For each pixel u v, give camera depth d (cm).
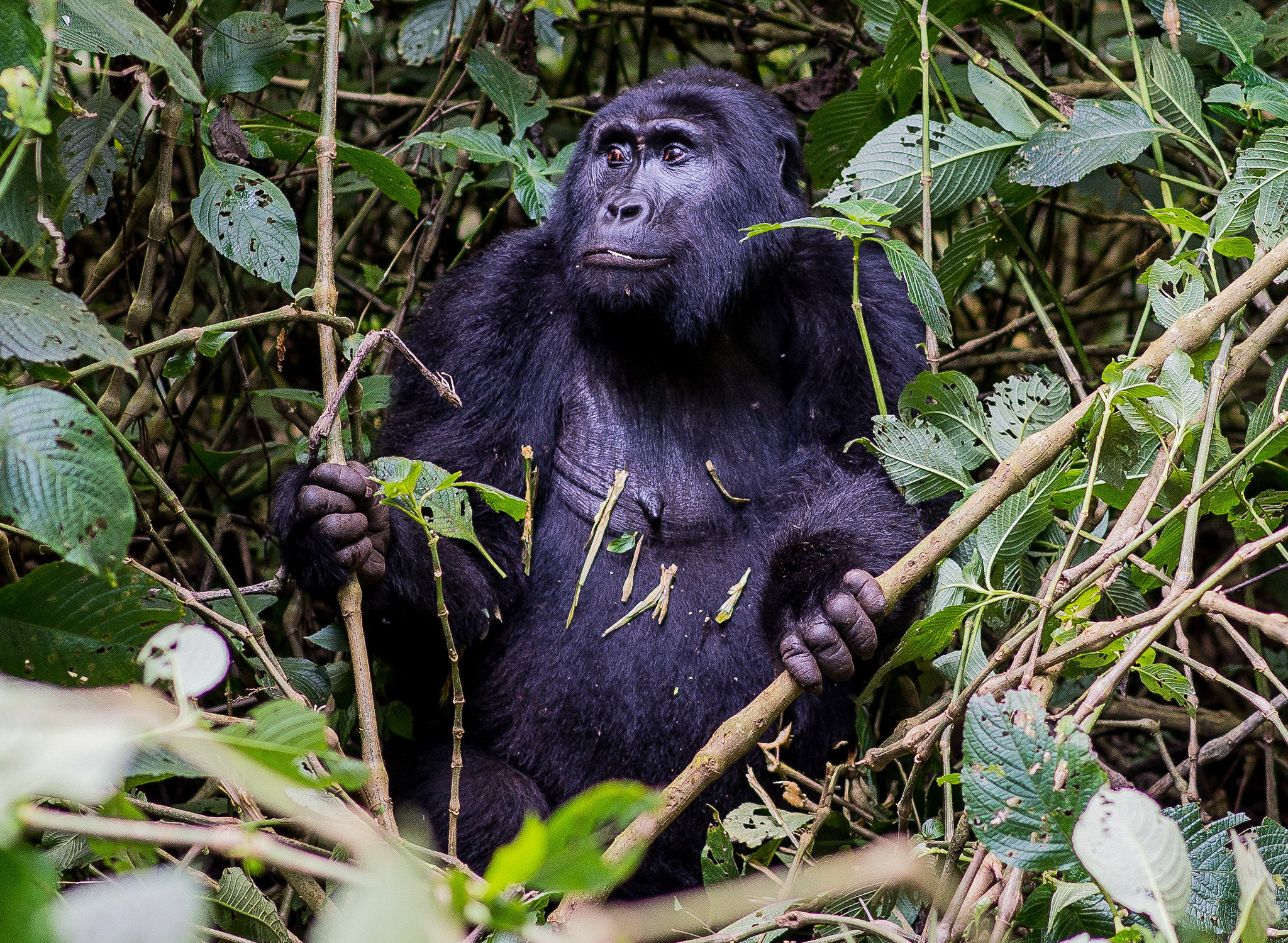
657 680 446
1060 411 420
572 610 455
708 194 471
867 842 425
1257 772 548
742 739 326
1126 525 351
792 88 653
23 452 247
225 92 439
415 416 475
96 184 418
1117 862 232
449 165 636
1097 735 555
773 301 500
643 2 720
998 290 736
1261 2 693
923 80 489
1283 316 371
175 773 220
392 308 614
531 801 430
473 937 287
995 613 436
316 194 637
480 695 459
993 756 266
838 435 476
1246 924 245
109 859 239
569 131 658
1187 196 673
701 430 476
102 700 179
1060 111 520
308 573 385
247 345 637
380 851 156
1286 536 310
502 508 357
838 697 458
